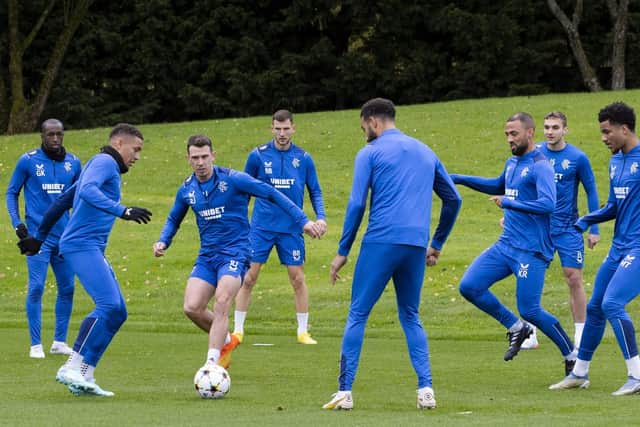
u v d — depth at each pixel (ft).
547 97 343.87
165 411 71.56
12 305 166.50
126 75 436.35
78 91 415.64
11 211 112.16
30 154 112.68
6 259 197.36
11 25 392.27
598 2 415.23
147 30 423.64
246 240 89.76
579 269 114.62
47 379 90.63
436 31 422.00
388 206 74.38
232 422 65.77
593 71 400.26
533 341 114.52
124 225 225.56
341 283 172.86
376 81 425.28
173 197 256.32
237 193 87.92
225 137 310.65
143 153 296.51
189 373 93.66
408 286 75.61
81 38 421.18
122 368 97.04
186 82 434.30
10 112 406.41
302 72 425.69
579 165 114.11
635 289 82.58
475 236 208.13
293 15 422.41
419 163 75.25
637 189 83.51
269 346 118.42
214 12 423.23
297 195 128.26
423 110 333.62
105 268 83.66
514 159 93.76
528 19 421.18
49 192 112.47
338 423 65.36
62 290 110.93
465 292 94.02
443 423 65.10
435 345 117.80
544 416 69.00
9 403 75.72
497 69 417.90
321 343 122.42
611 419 67.00
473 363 101.09
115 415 69.21
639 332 128.47
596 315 84.43
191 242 208.54
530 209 89.25
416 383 87.04
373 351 111.04
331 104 439.22
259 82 420.36
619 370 95.86
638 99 321.11
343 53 435.53
